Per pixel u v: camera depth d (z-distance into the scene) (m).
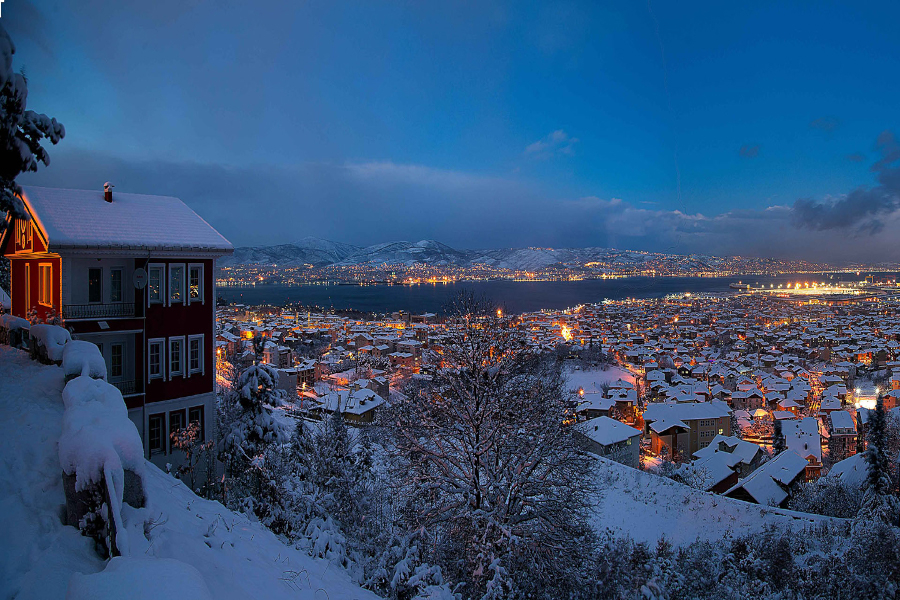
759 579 16.14
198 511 8.83
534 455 15.01
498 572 11.40
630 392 83.38
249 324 159.62
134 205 20.41
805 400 93.19
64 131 13.34
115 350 18.61
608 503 27.03
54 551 5.40
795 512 26.39
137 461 6.58
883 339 161.00
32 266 20.05
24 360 11.73
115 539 5.40
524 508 15.27
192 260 20.00
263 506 12.57
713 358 135.12
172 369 19.52
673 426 66.44
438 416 15.84
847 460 45.22
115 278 18.75
